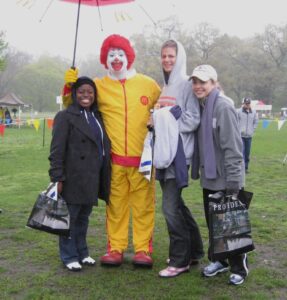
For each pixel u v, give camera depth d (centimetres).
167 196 416
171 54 409
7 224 601
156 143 405
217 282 408
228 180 382
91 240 535
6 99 4081
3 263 454
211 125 391
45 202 415
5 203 740
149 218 452
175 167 401
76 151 419
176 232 419
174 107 405
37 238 535
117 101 436
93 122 428
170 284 403
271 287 399
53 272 428
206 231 573
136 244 450
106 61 443
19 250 495
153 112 418
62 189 422
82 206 439
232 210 386
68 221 417
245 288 396
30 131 2939
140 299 372
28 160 1369
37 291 384
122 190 447
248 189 899
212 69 398
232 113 385
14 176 1048
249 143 1176
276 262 464
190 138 411
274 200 786
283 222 627
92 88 428
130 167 438
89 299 370
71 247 437
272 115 6388
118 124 435
